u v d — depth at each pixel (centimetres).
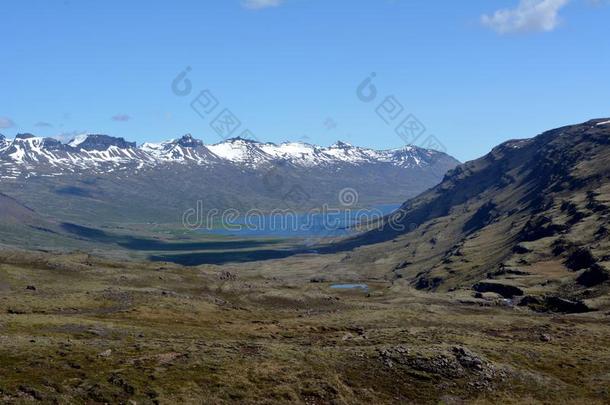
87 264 18850
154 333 8175
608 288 16912
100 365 5719
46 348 6112
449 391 6194
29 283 14538
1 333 7081
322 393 5672
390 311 14162
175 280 17962
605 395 6488
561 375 7138
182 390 5272
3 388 4822
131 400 4962
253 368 5953
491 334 10119
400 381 6291
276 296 17325
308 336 9100
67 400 4806
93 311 11188
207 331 9225
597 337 10044
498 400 6109
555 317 14200
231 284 18412
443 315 13800
